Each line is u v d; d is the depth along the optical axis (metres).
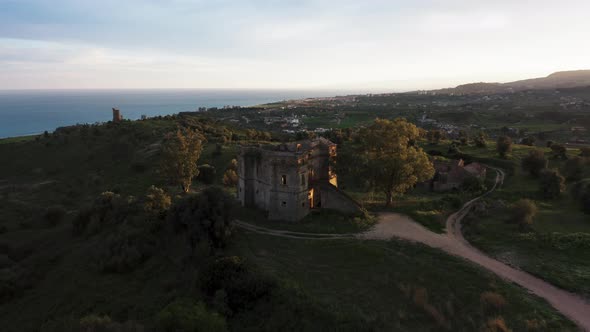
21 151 140.12
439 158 103.00
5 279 47.44
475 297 34.03
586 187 64.25
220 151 113.00
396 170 61.62
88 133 149.38
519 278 37.72
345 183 81.69
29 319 39.31
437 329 30.22
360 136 69.25
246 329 31.83
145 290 41.59
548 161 95.00
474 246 47.25
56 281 47.44
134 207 62.38
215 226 47.94
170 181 90.12
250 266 39.16
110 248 51.00
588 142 144.62
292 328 31.30
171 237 51.44
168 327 29.11
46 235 65.31
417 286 36.78
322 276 40.06
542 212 61.06
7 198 96.06
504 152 103.19
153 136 139.88
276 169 58.16
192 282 40.16
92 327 31.67
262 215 61.62
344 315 31.69
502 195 74.88
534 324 29.05
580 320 29.89
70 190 101.50
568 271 37.66
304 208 59.75
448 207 65.94
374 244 47.41
